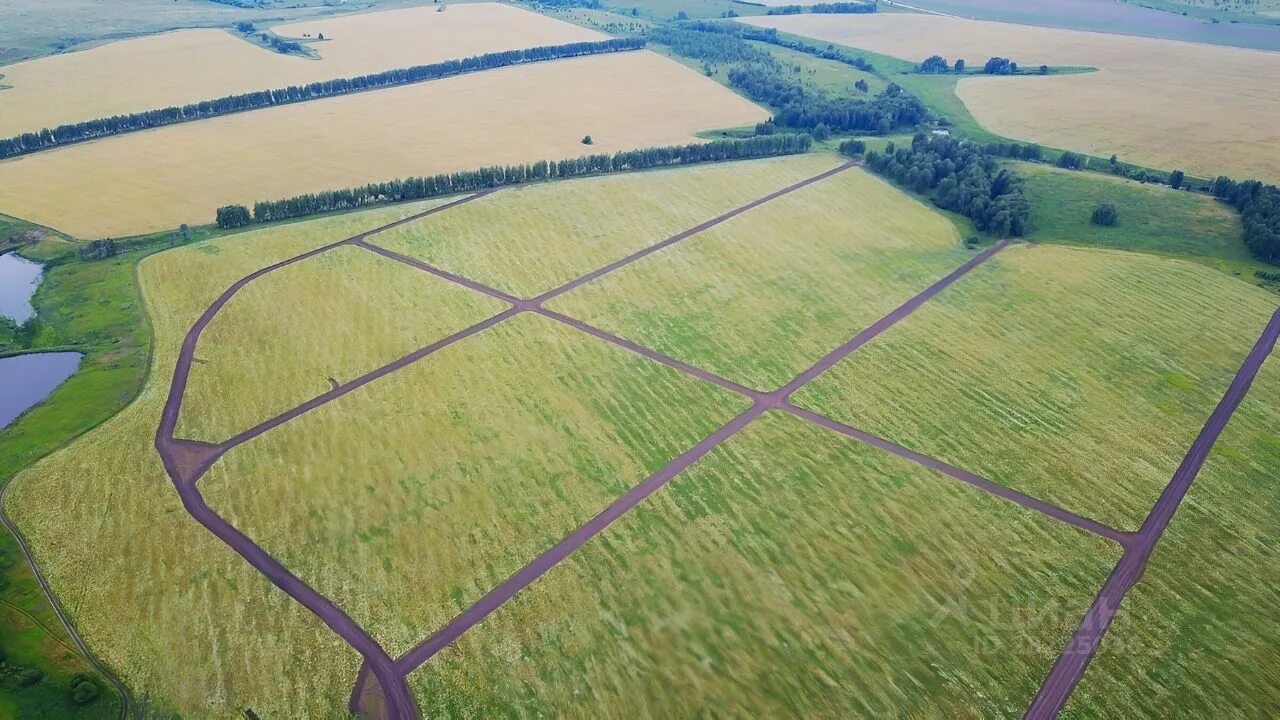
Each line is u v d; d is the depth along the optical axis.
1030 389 79.88
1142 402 78.00
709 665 51.66
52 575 58.09
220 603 56.00
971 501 65.50
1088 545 61.34
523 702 49.50
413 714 48.78
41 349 86.00
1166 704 49.72
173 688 50.28
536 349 86.31
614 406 77.31
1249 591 57.62
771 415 76.12
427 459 69.81
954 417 75.75
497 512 64.00
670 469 69.00
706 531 62.28
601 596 56.59
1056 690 50.50
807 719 48.50
